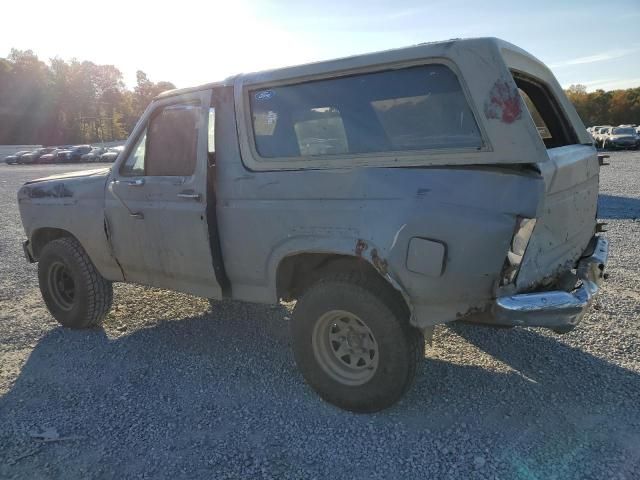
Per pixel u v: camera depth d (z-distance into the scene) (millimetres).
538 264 3273
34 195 5207
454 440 3172
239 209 3775
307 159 3506
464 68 2984
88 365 4367
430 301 3107
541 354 4250
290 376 4086
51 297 5180
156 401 3756
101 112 108750
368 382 3391
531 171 2852
